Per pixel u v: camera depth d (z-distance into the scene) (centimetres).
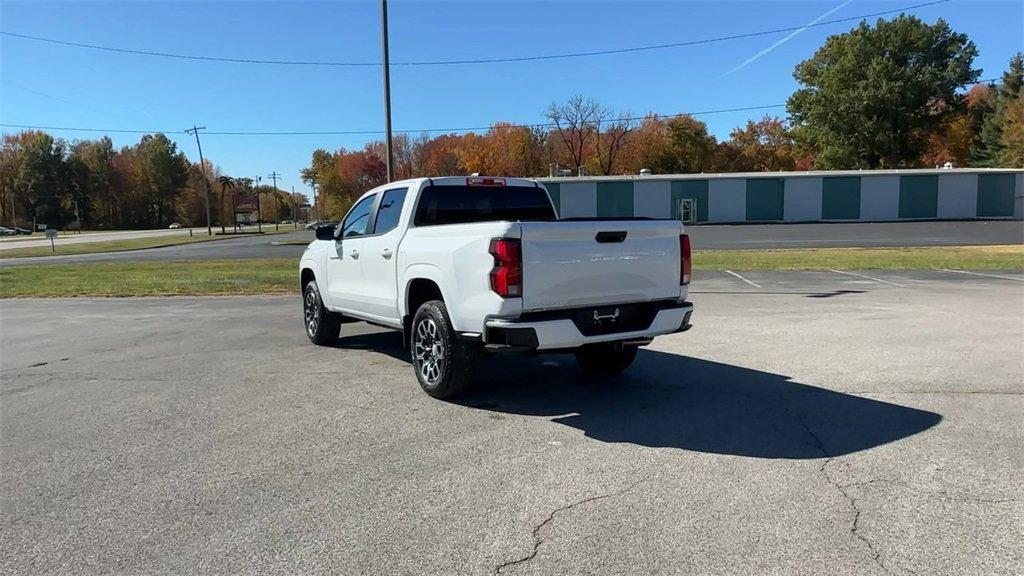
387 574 305
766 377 663
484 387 646
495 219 711
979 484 392
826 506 367
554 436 498
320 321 865
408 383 671
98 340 956
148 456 466
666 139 7400
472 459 452
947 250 2564
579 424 527
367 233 746
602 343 563
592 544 329
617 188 4759
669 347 820
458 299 555
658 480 409
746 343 837
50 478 428
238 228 10556
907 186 4678
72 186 12444
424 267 603
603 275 545
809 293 1352
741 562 310
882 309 1105
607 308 551
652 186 4747
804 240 3222
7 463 456
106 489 409
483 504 379
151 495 399
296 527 354
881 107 6200
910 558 310
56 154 12350
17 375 732
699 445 472
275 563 317
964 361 712
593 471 426
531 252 515
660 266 575
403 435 505
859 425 507
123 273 2183
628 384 648
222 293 1559
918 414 530
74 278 2014
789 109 7025
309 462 450
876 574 297
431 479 417
